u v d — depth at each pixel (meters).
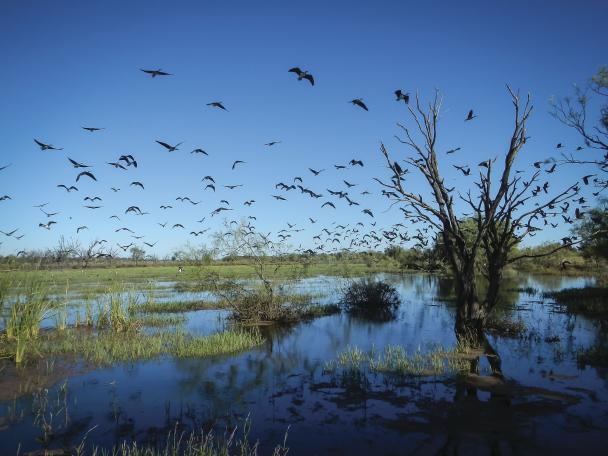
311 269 59.56
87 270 57.56
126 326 17.33
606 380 10.65
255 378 11.10
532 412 8.66
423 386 10.30
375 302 24.66
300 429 8.03
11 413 8.84
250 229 21.72
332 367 12.02
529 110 14.27
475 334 14.76
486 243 15.70
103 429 8.11
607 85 17.22
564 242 14.29
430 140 15.27
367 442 7.48
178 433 7.95
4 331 15.72
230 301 21.14
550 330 17.30
